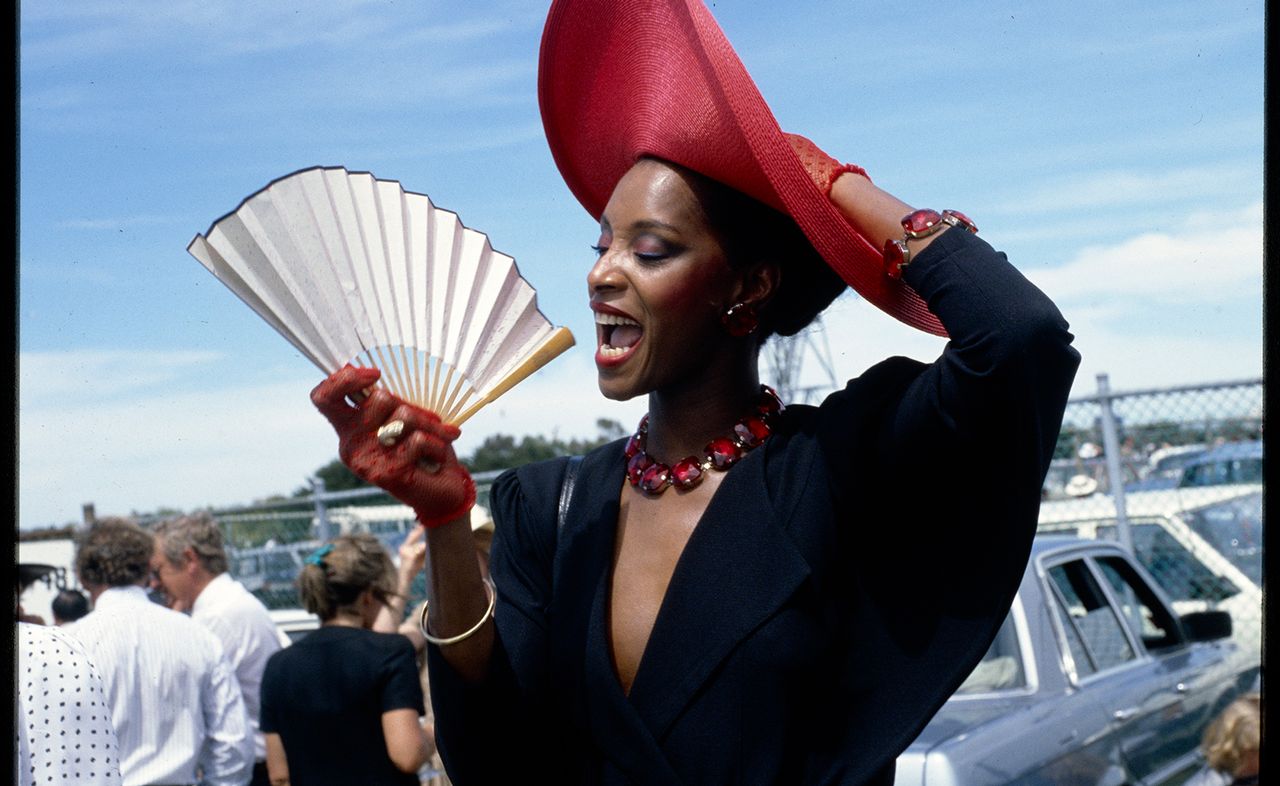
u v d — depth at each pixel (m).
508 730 1.59
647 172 1.54
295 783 3.97
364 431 1.40
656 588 1.54
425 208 1.45
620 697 1.49
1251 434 7.47
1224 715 3.66
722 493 1.53
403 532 7.96
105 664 3.91
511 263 1.46
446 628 1.52
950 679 1.45
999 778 3.75
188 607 5.14
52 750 2.07
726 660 1.46
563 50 1.66
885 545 1.50
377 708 3.90
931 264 1.39
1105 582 4.87
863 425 1.46
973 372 1.35
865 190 1.51
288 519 8.21
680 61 1.53
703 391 1.58
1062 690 4.21
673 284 1.52
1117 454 7.45
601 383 1.55
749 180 1.50
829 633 1.48
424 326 1.42
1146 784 4.45
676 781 1.46
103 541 4.08
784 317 1.65
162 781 3.98
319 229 1.39
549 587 1.64
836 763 1.47
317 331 1.39
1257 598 7.54
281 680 4.02
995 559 1.45
